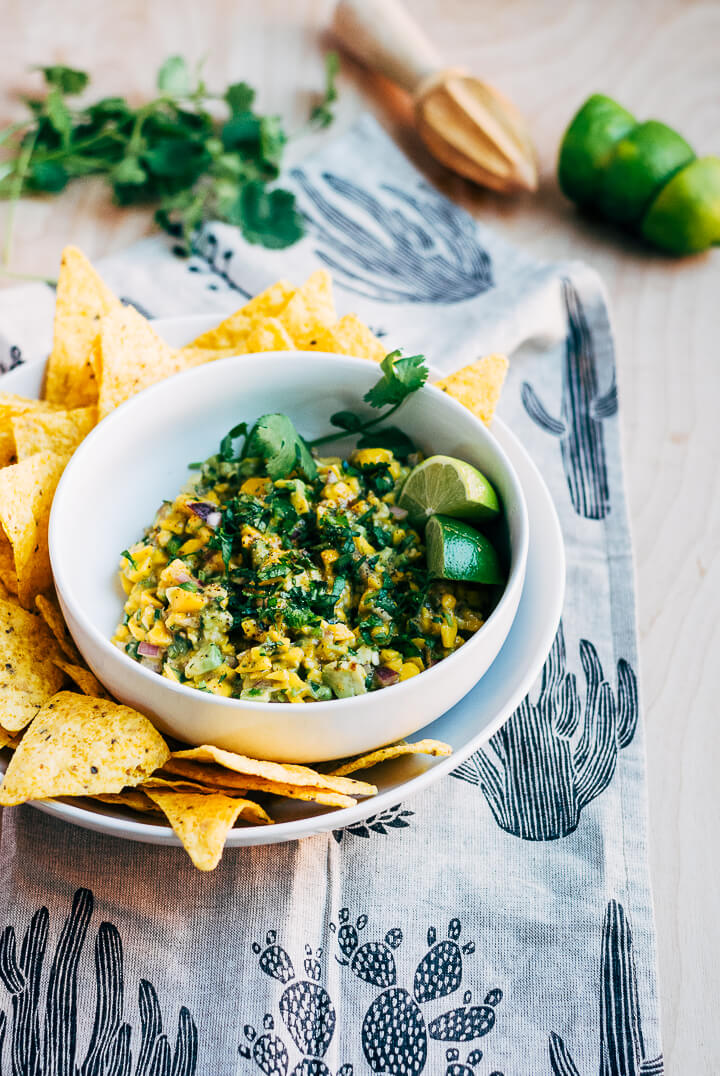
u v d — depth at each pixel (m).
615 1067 0.54
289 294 0.63
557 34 0.90
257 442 0.58
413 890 0.57
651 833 0.60
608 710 0.62
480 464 0.59
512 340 0.71
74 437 0.59
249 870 0.57
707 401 0.74
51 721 0.53
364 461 0.60
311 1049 0.54
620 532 0.67
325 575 0.57
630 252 0.80
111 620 0.57
